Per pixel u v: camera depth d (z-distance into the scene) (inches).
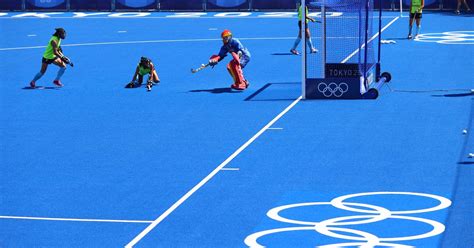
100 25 2256.4
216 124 1017.5
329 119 1031.0
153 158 863.7
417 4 1804.9
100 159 864.9
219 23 2253.9
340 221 656.4
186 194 734.5
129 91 1264.8
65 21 2375.7
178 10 2628.0
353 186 749.3
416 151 868.0
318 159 843.4
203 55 1641.2
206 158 856.9
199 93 1234.0
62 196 737.6
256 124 1011.9
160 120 1049.5
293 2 2571.4
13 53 1720.0
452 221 650.2
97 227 650.8
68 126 1028.5
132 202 714.8
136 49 1750.7
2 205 713.0
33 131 1005.2
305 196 722.8
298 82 1312.7
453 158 838.5
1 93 1263.5
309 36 1609.3
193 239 619.8
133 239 621.6
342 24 1375.5
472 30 1959.9
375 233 626.8
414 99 1149.7
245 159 848.9
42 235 634.8
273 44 1792.6
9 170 829.2
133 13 2586.1
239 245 606.2
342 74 1179.3
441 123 997.2
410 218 659.4
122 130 998.4
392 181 762.2
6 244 616.1
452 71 1380.4
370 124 999.0
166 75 1406.3
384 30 1998.0
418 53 1593.3
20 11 2679.6
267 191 738.8
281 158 850.8
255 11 2583.7
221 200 714.8
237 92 1236.5
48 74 1441.9
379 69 1289.4
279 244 606.9
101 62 1572.3
